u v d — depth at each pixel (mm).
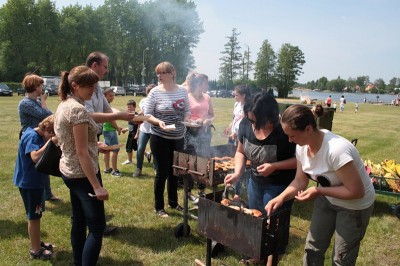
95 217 2584
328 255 3381
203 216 2654
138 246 3471
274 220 2291
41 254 3189
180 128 4023
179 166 3553
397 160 8000
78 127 2369
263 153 2801
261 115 2688
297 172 2447
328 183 2178
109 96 5336
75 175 2504
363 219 2234
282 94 67000
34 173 2982
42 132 2980
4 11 47906
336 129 14156
